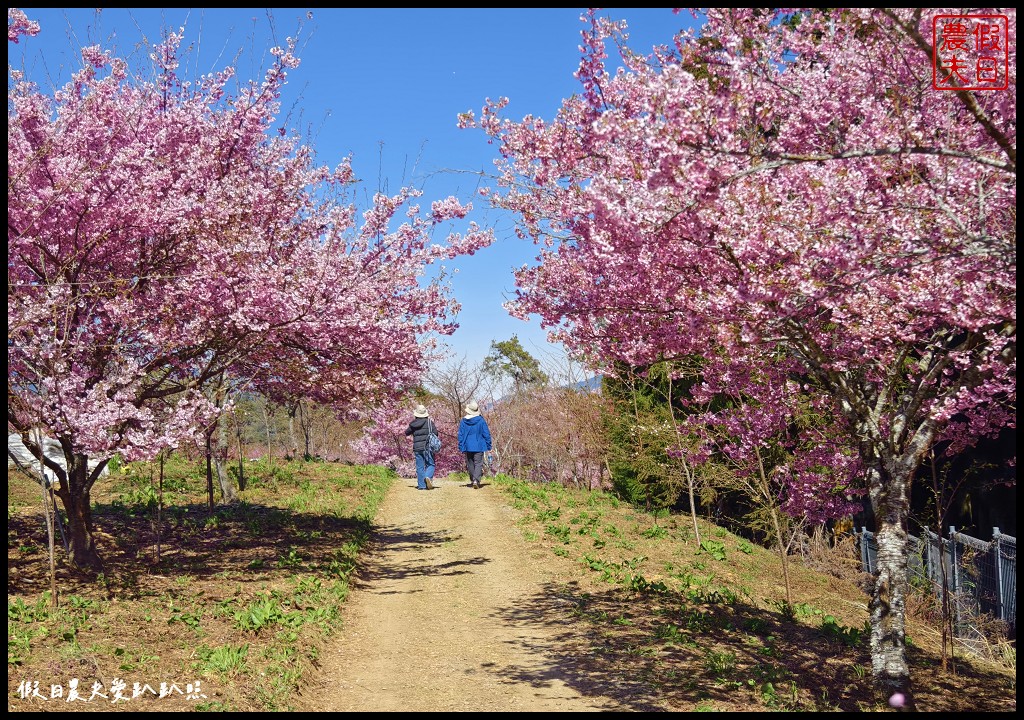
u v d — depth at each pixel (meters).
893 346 6.54
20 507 12.10
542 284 7.78
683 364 9.06
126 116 9.19
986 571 10.57
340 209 10.18
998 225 5.43
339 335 10.00
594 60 5.99
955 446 7.88
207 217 8.67
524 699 6.34
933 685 7.28
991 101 5.26
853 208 5.16
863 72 5.57
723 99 4.71
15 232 7.90
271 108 9.96
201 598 8.23
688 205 4.83
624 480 18.89
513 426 30.55
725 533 14.91
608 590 10.23
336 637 8.09
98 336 8.59
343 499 17.17
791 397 7.75
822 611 10.64
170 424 7.98
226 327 8.98
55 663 5.80
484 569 11.49
